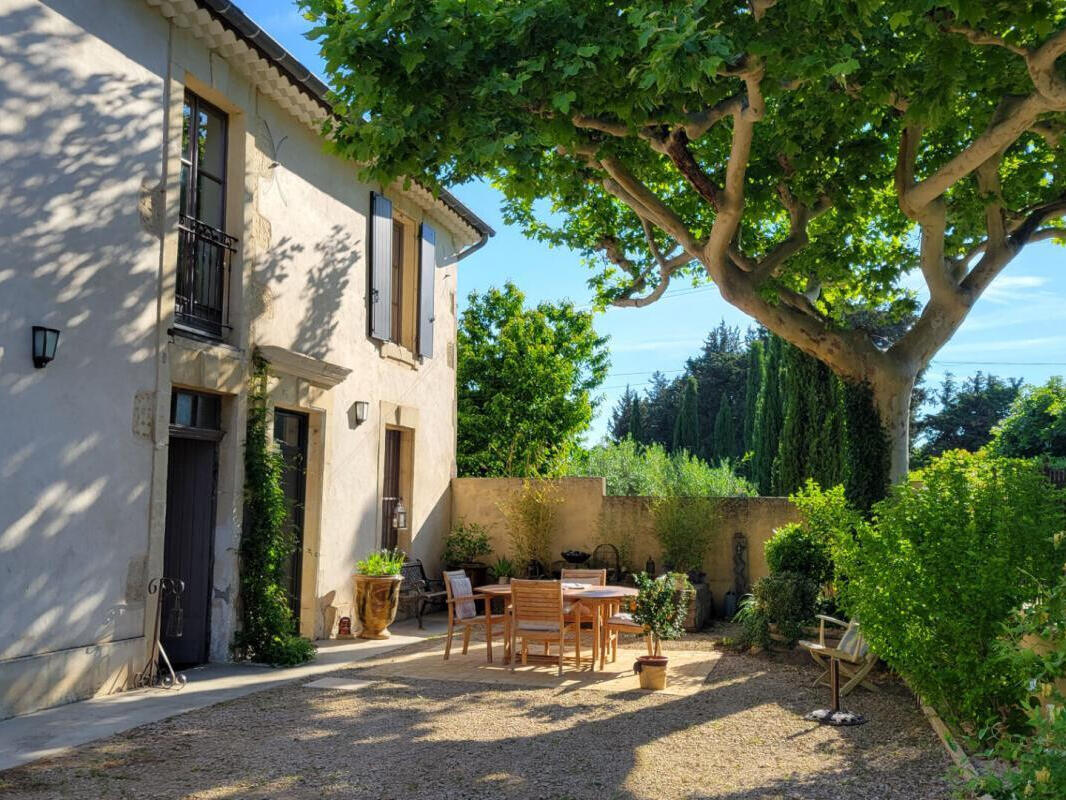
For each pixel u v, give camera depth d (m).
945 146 9.82
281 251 9.39
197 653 8.27
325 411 10.08
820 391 16.44
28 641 6.04
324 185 10.31
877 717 6.64
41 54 6.27
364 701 6.90
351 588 10.62
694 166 8.61
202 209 8.35
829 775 5.08
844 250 11.46
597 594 8.59
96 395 6.66
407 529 12.52
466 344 21.09
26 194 6.11
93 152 6.70
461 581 9.38
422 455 12.98
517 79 6.48
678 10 5.91
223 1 7.43
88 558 6.56
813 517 8.80
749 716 6.64
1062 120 8.59
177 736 5.70
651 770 5.16
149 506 7.21
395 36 6.79
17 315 5.99
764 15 6.63
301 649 8.60
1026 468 6.11
